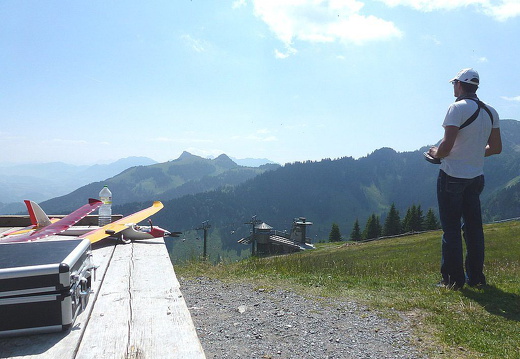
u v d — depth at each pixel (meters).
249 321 5.10
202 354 1.99
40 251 2.32
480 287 6.22
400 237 60.38
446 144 5.72
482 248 6.25
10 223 7.04
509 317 4.98
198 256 10.51
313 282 7.54
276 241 77.69
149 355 1.96
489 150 6.20
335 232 120.62
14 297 1.96
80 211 4.81
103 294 2.96
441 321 4.95
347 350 4.19
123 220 5.63
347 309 5.64
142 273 3.63
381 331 4.73
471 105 5.66
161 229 5.54
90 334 2.19
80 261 2.40
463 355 4.05
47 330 2.05
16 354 1.84
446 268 6.36
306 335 4.61
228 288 7.05
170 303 2.76
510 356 3.94
